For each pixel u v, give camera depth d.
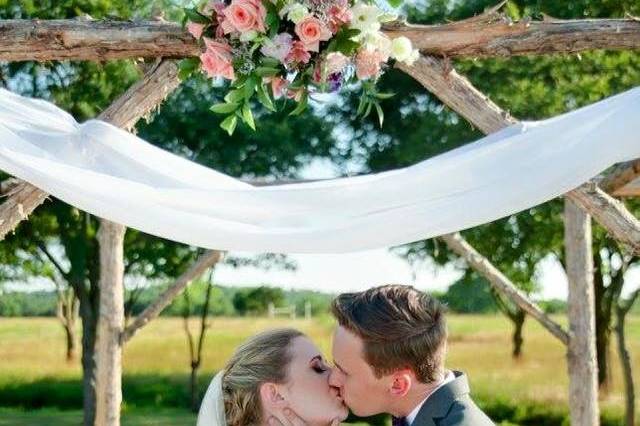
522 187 3.42
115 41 4.18
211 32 3.43
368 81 3.42
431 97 12.82
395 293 2.67
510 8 10.63
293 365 2.68
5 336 20.69
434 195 3.42
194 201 3.42
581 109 3.46
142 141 3.88
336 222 3.43
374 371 2.61
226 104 3.38
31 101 3.89
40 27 4.15
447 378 2.69
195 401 17.00
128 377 18.58
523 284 15.28
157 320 22.89
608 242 13.30
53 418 16.23
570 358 7.47
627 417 13.95
